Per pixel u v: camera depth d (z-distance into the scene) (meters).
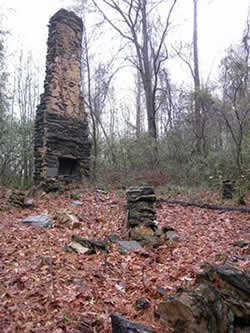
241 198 8.42
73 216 6.25
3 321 2.54
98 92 17.11
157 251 4.59
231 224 6.59
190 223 6.66
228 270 2.88
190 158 13.48
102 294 3.07
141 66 16.61
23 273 3.51
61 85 11.03
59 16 11.21
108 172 13.29
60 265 3.79
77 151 11.16
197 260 4.16
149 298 2.97
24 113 17.75
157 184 11.93
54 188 9.33
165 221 6.73
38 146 10.63
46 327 2.45
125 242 4.79
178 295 2.52
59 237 5.06
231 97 10.38
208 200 9.02
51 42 11.23
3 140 13.00
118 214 6.91
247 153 10.34
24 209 7.09
